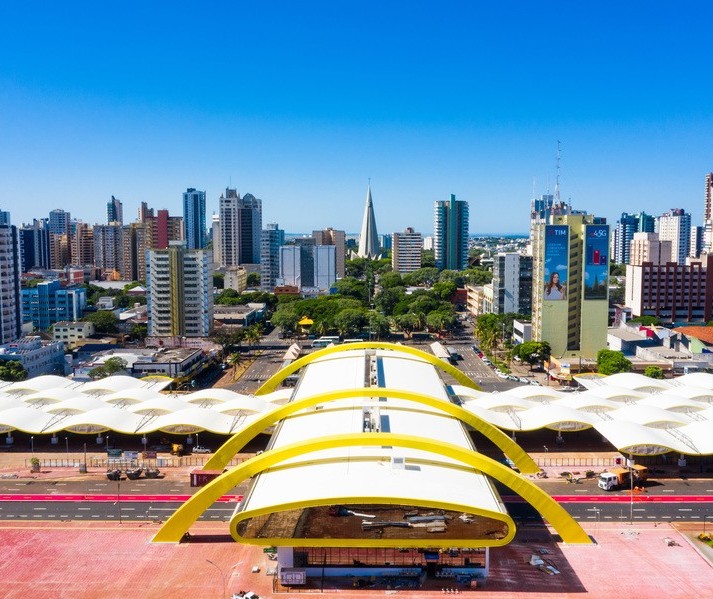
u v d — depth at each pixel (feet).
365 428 364.79
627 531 363.56
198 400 570.05
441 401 418.51
